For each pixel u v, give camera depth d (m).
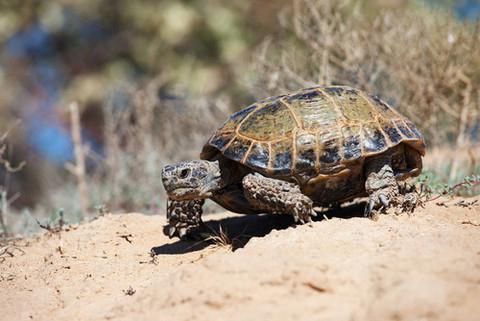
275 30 39.22
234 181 13.98
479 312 9.05
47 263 14.76
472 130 23.31
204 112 25.95
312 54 22.52
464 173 19.55
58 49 46.47
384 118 13.80
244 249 11.98
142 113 25.91
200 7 41.88
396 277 10.09
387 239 11.90
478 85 22.14
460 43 21.11
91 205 22.84
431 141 22.30
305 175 13.02
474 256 10.66
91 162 34.19
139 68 44.81
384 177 13.45
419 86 21.47
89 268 14.01
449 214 13.94
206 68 40.50
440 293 9.35
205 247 14.43
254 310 10.06
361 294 10.17
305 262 10.84
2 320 12.39
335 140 13.08
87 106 44.19
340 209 15.77
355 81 21.66
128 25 44.66
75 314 11.99
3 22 43.53
